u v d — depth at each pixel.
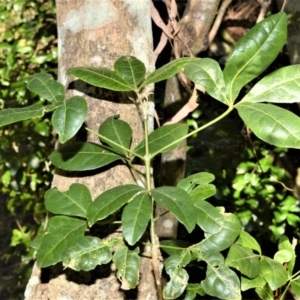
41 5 1.50
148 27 0.66
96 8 0.62
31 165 1.42
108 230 0.57
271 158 1.39
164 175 1.04
